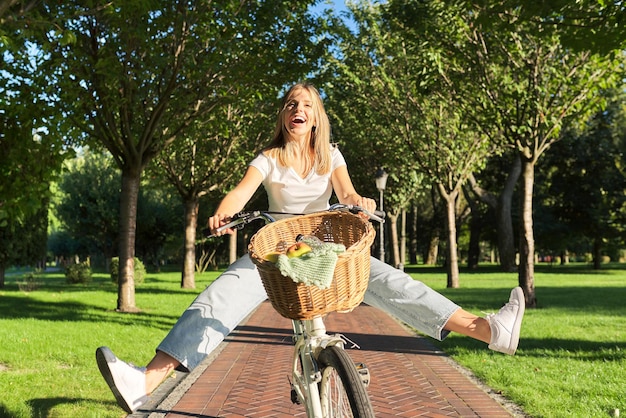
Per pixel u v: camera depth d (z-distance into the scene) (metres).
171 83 14.19
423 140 23.50
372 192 33.09
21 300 19.06
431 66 16.77
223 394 6.52
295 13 15.76
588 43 8.80
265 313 15.51
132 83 13.73
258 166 3.43
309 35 15.84
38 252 26.95
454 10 15.05
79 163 48.25
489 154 24.81
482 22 10.08
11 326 12.16
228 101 15.29
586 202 43.41
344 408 2.84
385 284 3.31
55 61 11.94
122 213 15.44
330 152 3.50
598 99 15.87
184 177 25.62
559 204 45.44
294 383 3.48
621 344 9.57
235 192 3.34
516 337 3.06
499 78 15.78
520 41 15.91
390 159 28.06
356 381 2.73
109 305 17.41
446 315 3.16
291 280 2.71
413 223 55.28
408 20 17.19
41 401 5.82
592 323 12.38
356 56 24.22
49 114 10.42
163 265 72.69
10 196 9.13
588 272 41.91
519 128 15.82
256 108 22.22
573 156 42.91
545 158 43.88
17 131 9.33
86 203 46.56
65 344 9.70
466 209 49.72
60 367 7.82
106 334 10.98
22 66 11.48
